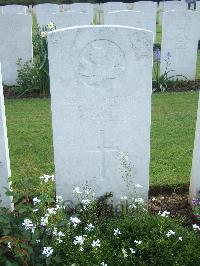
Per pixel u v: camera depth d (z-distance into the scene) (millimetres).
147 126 1202
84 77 1135
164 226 1067
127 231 1049
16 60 2658
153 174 1500
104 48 1109
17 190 1199
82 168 1248
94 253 962
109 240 1037
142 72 1140
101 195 1286
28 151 1715
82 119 1184
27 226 961
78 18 3094
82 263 945
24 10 4930
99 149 1227
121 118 1190
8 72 2688
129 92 1161
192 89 2643
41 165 1576
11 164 1592
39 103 2373
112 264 974
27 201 1078
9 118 2125
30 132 1925
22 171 1505
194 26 2650
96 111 1178
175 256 1004
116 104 1173
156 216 1134
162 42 2697
